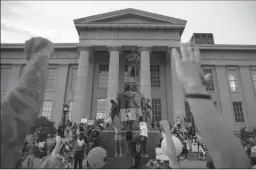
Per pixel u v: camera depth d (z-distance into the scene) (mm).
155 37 29281
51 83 30719
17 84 2469
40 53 2758
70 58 31359
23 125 2287
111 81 27250
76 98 26234
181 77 2156
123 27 29156
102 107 30984
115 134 9711
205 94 2020
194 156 13109
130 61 14641
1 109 2205
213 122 1859
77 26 28891
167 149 2441
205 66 18453
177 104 25188
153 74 33250
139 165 7277
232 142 1814
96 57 33594
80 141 8602
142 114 12117
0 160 2041
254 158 5773
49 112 29609
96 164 3523
